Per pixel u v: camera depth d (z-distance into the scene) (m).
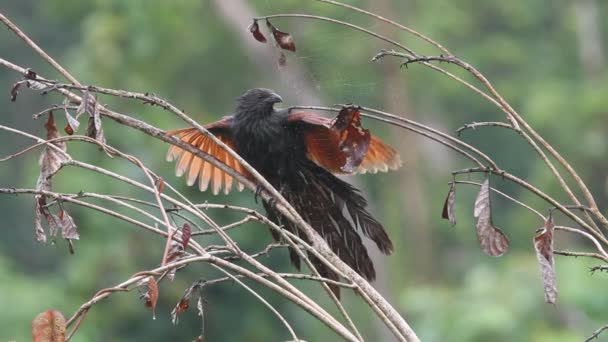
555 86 22.12
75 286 15.71
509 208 20.69
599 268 4.71
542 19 24.28
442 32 20.91
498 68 22.80
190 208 4.48
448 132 20.80
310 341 16.20
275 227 4.66
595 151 20.41
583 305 11.60
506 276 12.73
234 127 6.45
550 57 23.36
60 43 22.86
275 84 17.11
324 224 6.04
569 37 23.67
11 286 15.34
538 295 12.35
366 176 18.81
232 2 18.34
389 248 5.90
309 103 6.64
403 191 18.88
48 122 4.93
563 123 21.03
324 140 6.30
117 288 4.06
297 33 12.21
